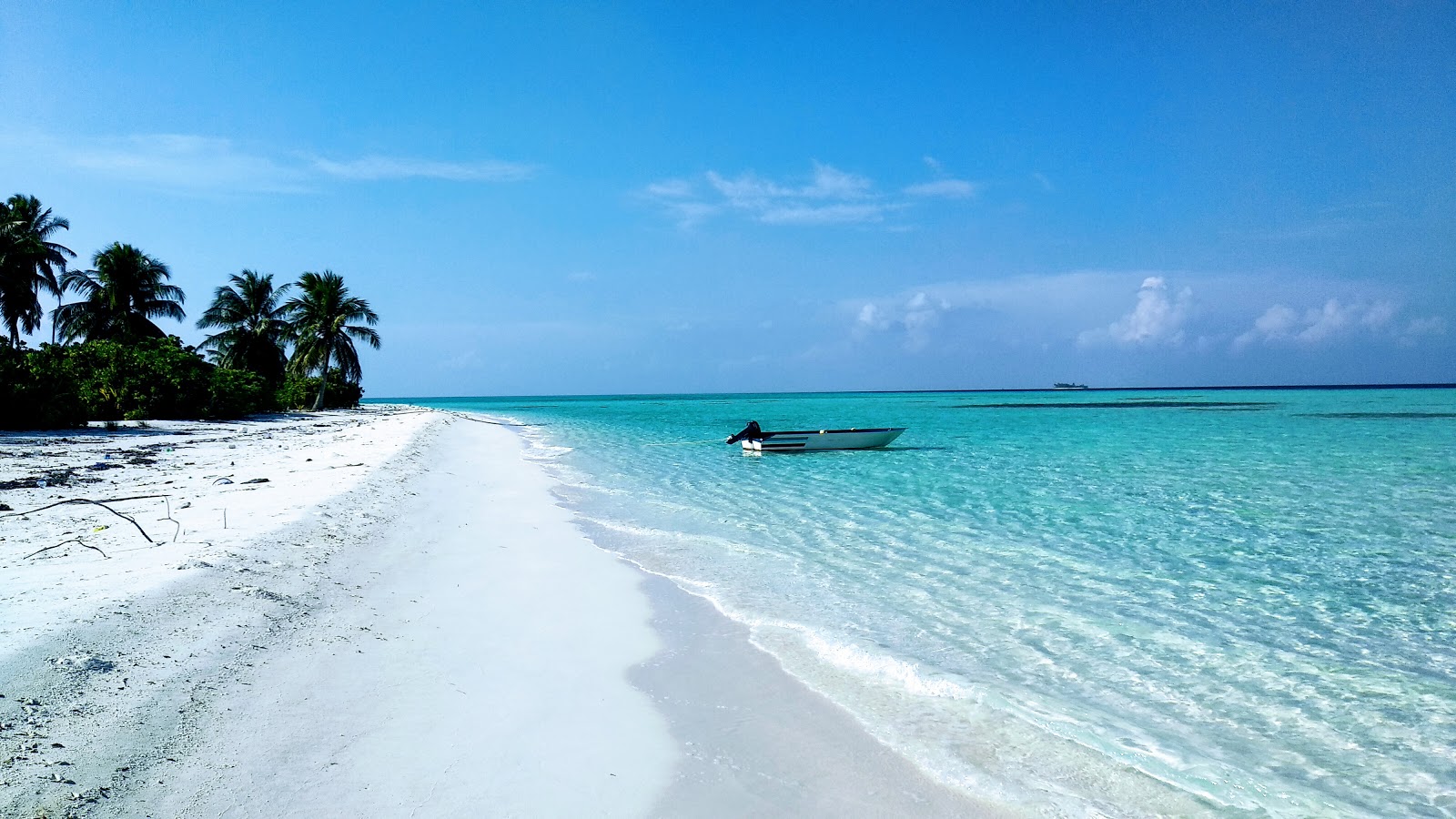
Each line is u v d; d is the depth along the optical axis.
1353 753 5.45
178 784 4.14
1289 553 11.81
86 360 36.25
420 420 50.22
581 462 26.75
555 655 6.93
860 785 4.87
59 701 4.79
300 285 60.59
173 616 6.52
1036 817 4.57
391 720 5.29
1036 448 31.73
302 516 11.57
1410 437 36.88
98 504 12.13
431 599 8.41
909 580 10.09
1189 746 5.52
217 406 41.22
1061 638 7.83
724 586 9.66
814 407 104.38
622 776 4.82
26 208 44.44
